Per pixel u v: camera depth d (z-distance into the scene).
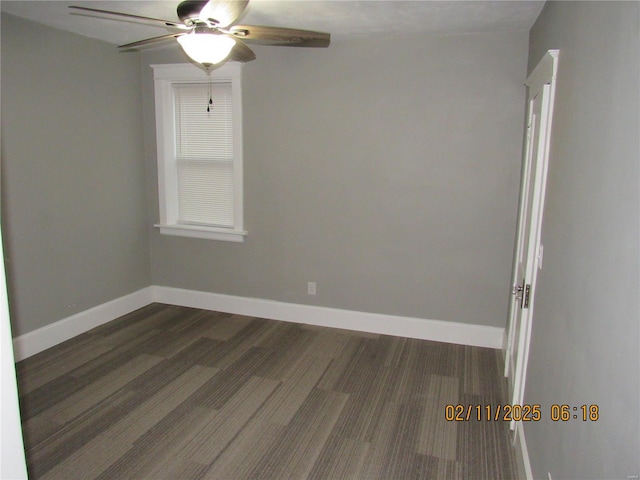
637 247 0.97
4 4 2.81
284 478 2.18
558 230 1.79
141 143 4.28
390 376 3.16
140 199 4.34
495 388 3.01
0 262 0.69
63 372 3.17
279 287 4.14
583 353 1.35
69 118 3.56
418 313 3.77
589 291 1.32
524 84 3.15
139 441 2.44
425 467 2.27
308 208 3.92
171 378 3.10
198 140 4.20
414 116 3.52
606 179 1.21
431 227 3.62
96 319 3.95
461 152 3.45
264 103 3.86
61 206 3.55
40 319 3.47
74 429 2.53
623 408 1.00
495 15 2.84
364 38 3.48
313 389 2.98
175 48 3.99
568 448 1.45
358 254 3.85
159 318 4.18
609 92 1.22
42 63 3.31
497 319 3.58
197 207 4.33
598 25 1.36
